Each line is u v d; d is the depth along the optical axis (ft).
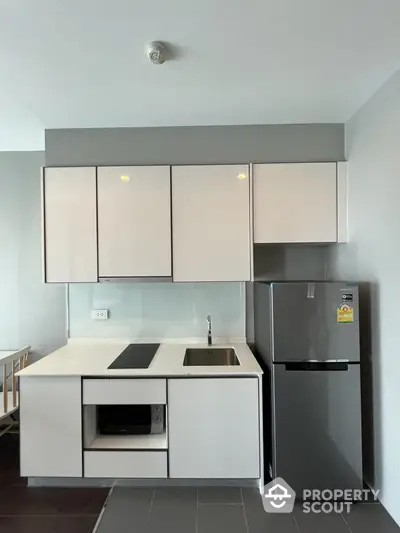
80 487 7.77
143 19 4.96
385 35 5.41
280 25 5.13
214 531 6.43
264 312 8.13
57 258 8.76
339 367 7.28
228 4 4.68
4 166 10.52
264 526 6.55
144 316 10.06
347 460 7.22
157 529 6.48
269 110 8.13
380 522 6.63
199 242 8.73
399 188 6.43
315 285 7.28
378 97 7.17
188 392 7.50
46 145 8.96
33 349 10.42
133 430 8.12
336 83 6.91
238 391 7.49
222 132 8.96
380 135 7.09
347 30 5.28
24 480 8.04
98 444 7.72
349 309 7.25
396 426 6.55
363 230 7.85
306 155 8.93
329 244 9.36
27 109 7.88
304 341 7.28
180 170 8.74
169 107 7.89
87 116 8.29
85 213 8.74
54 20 4.95
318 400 7.26
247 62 6.12
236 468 7.47
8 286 10.48
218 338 10.03
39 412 7.57
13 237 10.49
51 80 6.64
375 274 7.29
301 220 8.75
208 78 6.64
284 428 7.27
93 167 8.76
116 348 9.55
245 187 8.74
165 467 7.51
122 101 7.54
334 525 6.56
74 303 10.12
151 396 7.53
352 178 8.46
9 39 5.37
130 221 8.73
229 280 8.73
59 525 6.63
